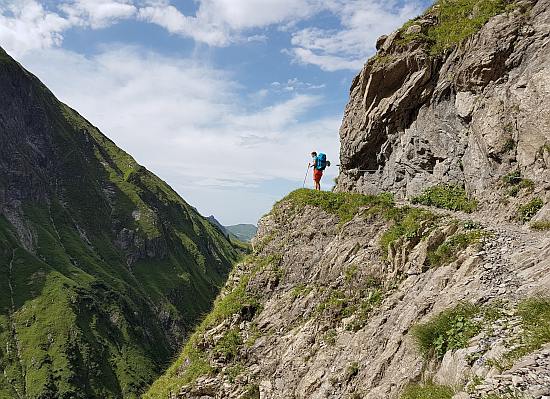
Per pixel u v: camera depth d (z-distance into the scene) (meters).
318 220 24.59
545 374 8.00
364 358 15.73
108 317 183.62
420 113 27.05
